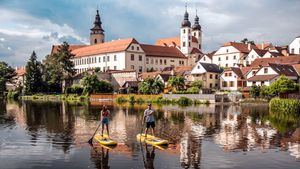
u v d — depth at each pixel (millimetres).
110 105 67688
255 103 71688
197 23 166875
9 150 20969
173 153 20125
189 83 94875
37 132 28281
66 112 49312
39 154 19875
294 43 119188
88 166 17344
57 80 118562
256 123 34844
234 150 21031
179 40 160750
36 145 22500
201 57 141750
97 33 161250
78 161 18297
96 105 67750
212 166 17359
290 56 100438
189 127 31438
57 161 18312
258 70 89188
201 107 61406
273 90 68625
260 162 18156
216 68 103625
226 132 28266
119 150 20875
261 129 30172
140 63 127250
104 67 131375
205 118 40000
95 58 135625
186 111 51250
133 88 99750
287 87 67438
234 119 38844
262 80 85062
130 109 55875
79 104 71625
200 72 100938
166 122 35531
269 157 19234
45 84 116500
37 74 115375
